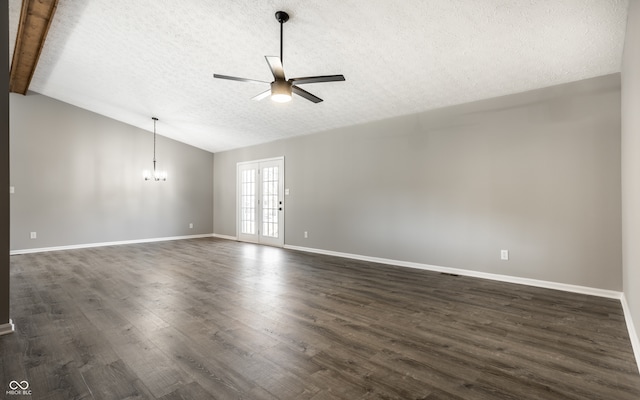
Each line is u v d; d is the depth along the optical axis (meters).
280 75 3.02
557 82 3.74
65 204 6.69
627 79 2.74
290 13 3.10
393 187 5.23
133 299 3.37
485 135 4.30
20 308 3.08
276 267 4.99
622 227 3.34
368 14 3.00
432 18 2.94
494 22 2.89
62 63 5.00
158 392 1.75
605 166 3.50
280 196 7.12
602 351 2.25
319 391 1.78
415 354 2.20
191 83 5.06
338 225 6.01
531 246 3.94
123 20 3.73
